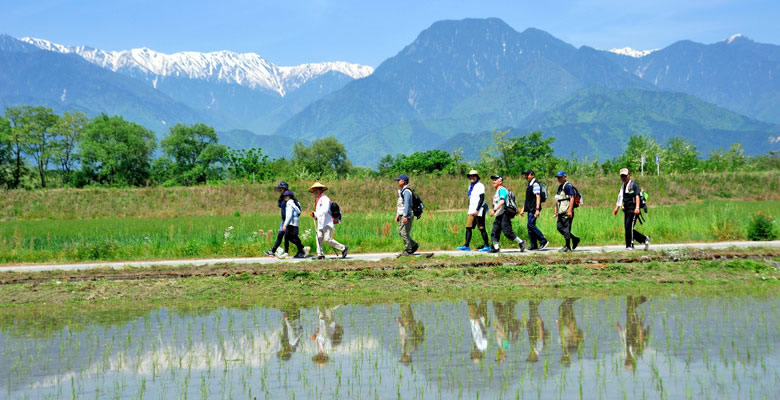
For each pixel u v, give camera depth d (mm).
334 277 13000
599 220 20781
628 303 10477
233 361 7207
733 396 5727
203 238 19656
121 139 95875
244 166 74312
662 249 15109
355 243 18250
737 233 19531
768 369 6512
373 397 5859
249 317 9883
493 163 88375
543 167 72500
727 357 6984
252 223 30906
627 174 15773
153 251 17547
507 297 11367
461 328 8727
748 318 9016
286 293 12109
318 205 15320
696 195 48688
